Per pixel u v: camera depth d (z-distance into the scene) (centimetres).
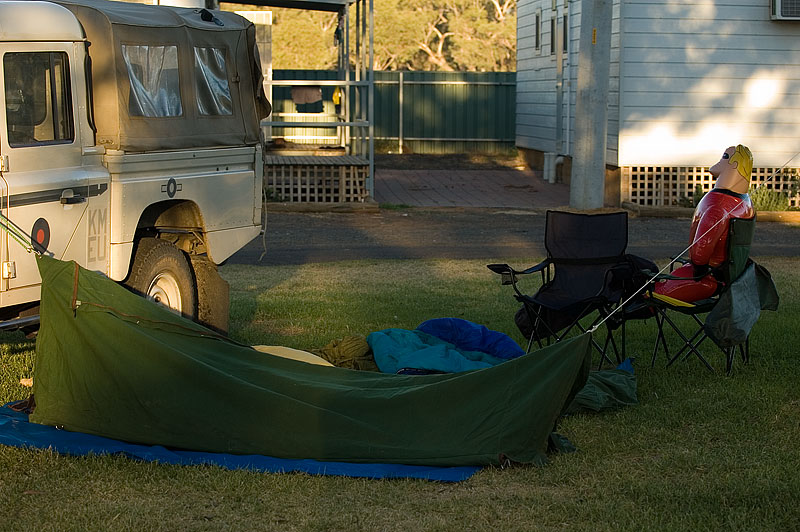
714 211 661
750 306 647
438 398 505
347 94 2092
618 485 464
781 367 679
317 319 833
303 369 553
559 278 743
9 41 551
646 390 623
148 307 541
